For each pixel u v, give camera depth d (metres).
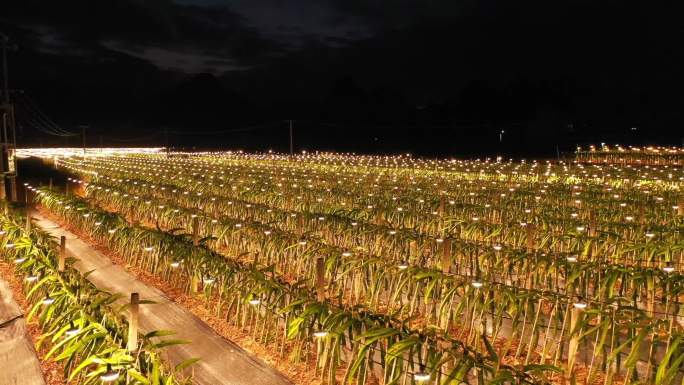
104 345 6.67
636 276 8.30
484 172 36.06
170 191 24.42
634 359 6.11
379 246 12.84
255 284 9.01
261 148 100.44
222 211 19.69
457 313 7.96
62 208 20.52
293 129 108.38
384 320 7.16
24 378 8.02
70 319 7.34
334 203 20.67
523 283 11.21
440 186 23.89
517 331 9.16
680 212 15.98
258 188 23.61
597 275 9.22
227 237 14.63
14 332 9.55
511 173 33.84
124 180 28.77
